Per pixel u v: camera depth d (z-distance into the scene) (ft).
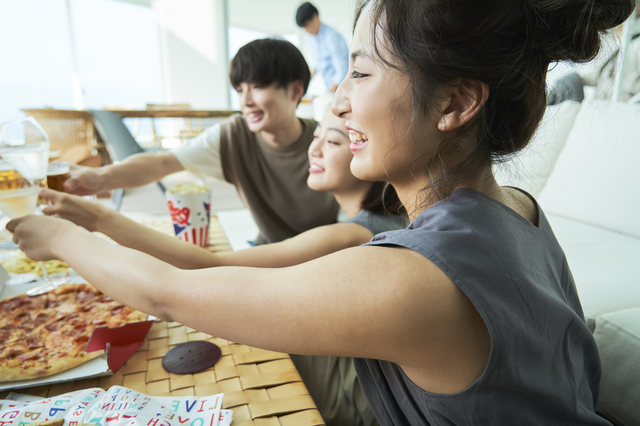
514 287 1.13
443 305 1.03
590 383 1.62
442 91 1.23
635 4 1.26
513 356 1.09
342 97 1.47
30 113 7.13
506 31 1.14
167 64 25.17
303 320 1.09
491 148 1.36
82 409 1.33
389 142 1.32
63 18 21.72
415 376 1.20
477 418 1.16
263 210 4.26
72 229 1.77
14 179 2.12
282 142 4.03
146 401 1.38
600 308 3.11
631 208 4.54
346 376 2.25
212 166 4.15
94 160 7.37
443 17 1.11
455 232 1.17
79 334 1.82
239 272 1.25
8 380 1.51
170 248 2.14
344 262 1.12
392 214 2.45
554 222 5.01
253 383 1.59
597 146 4.89
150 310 1.40
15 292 2.31
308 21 12.57
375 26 1.24
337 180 2.49
